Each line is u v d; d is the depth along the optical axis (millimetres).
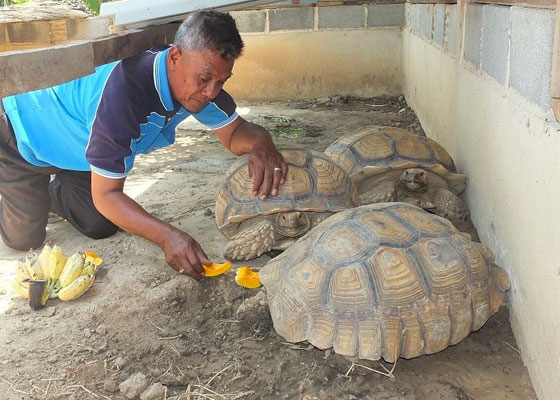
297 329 2506
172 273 3344
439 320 2436
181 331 2879
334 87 8930
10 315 2998
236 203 3342
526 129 2553
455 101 4508
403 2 8484
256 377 2535
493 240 3211
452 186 4055
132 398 2416
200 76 2699
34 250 3734
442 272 2514
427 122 6266
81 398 2410
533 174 2428
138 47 2982
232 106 3533
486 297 2564
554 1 2166
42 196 3619
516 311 2699
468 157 3982
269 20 8742
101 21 4176
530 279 2461
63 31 4832
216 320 2977
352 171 3891
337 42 8727
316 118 7703
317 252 2635
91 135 2883
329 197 3324
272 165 3354
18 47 4918
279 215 3309
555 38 2090
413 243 2586
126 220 2938
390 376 2496
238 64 8977
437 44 5543
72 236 3934
